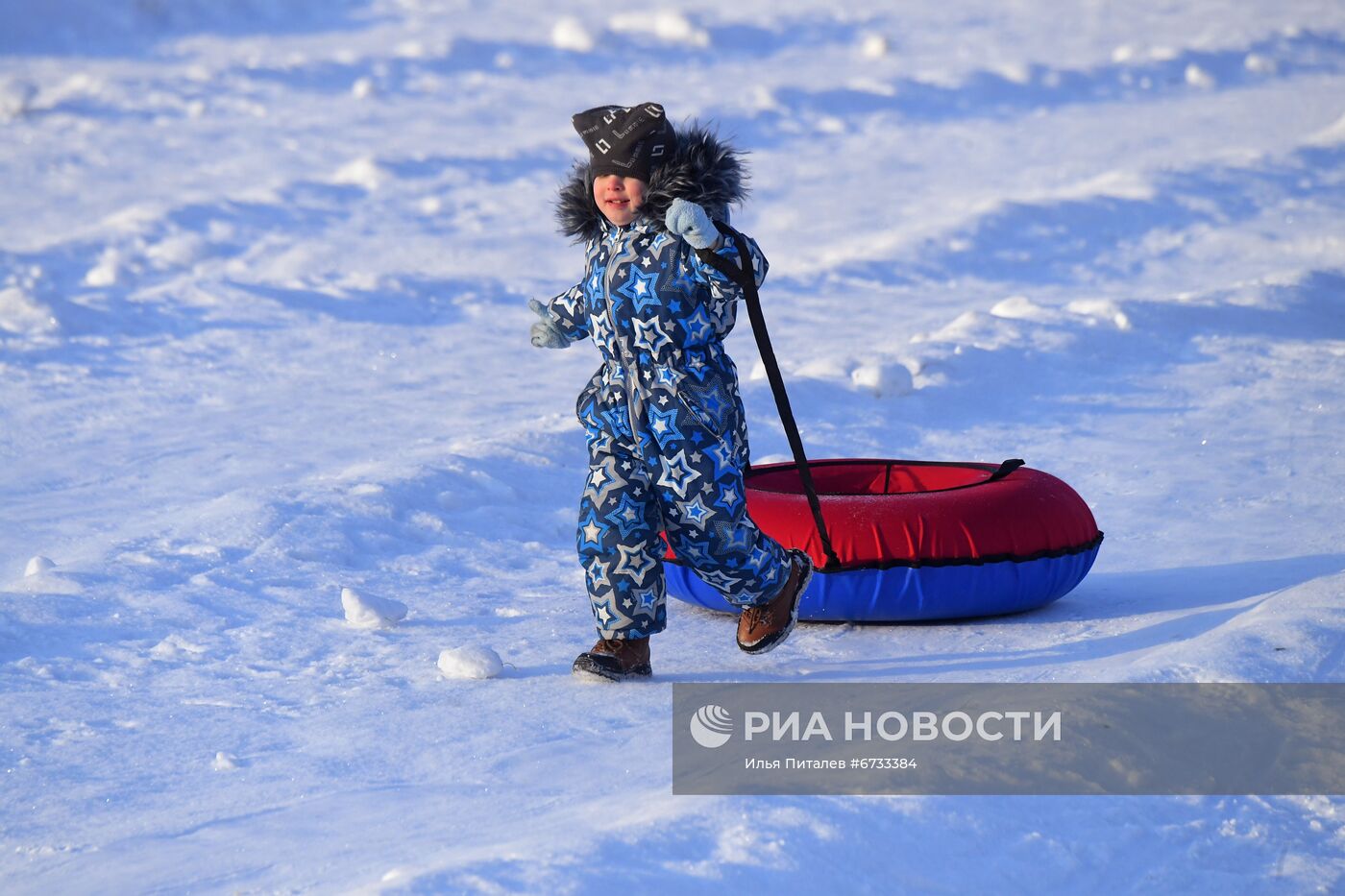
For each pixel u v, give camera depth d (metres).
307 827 12.93
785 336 45.84
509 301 52.12
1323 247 59.28
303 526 24.72
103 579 21.94
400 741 15.30
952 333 42.66
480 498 27.80
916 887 11.03
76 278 52.81
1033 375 39.66
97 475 29.84
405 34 130.00
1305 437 32.88
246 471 30.06
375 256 58.47
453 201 70.12
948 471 22.95
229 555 23.38
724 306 16.77
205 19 133.75
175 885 11.78
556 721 15.77
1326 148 78.25
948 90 104.19
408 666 18.31
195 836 12.91
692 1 150.00
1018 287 54.94
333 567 23.34
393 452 31.62
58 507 27.41
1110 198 66.50
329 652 19.12
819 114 97.12
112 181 74.19
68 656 18.89
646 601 17.39
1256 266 57.53
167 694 17.38
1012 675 16.89
